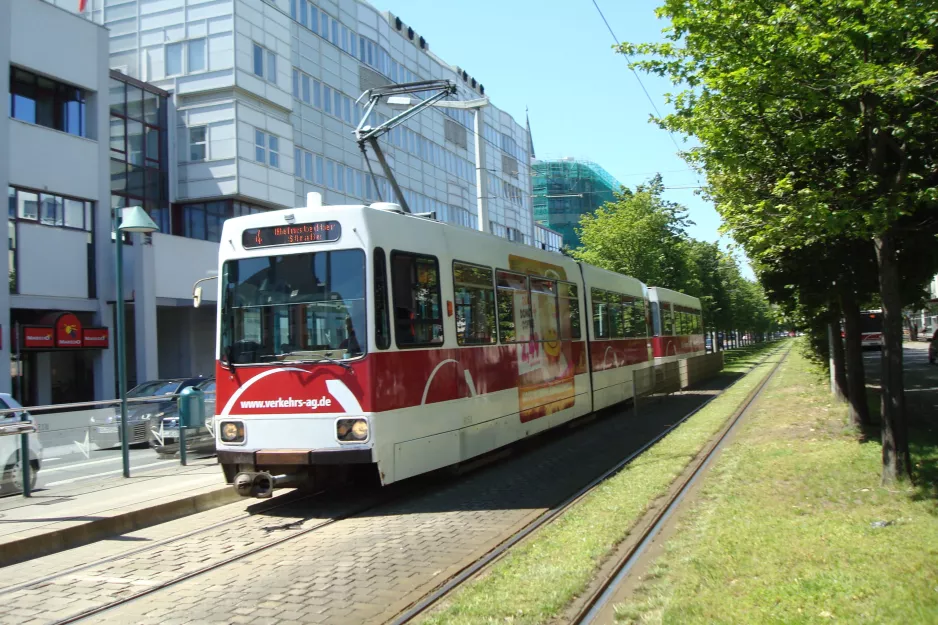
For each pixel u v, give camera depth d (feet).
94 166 80.48
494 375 36.83
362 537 24.77
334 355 28.30
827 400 55.42
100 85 81.71
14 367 72.95
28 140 73.05
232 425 29.48
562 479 34.17
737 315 184.24
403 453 29.07
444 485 33.63
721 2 25.07
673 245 113.50
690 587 17.42
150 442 39.24
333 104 116.26
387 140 128.88
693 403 68.54
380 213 29.66
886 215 23.26
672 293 86.12
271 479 28.48
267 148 99.66
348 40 121.29
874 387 66.33
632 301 65.31
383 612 17.43
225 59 94.63
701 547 20.65
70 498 30.91
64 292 76.84
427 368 31.07
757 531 21.67
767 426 45.14
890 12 21.34
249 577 20.58
